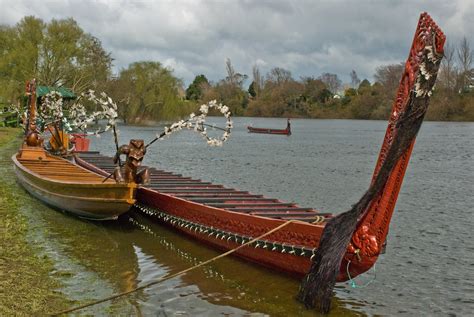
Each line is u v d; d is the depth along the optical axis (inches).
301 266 315.0
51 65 2304.4
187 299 302.4
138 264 365.1
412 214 611.5
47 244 396.2
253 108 5108.3
